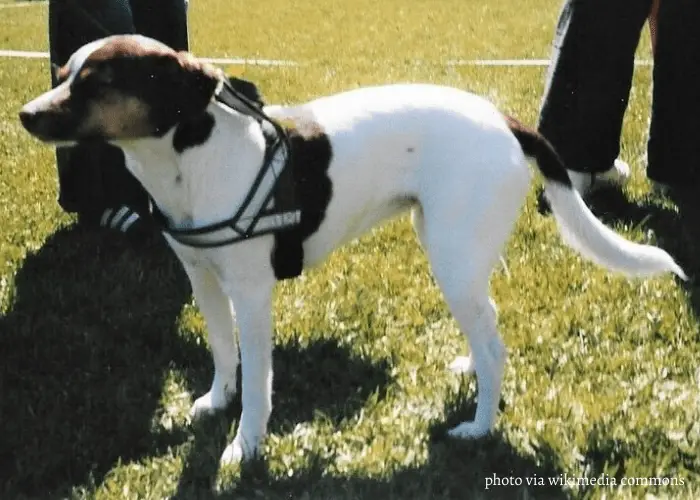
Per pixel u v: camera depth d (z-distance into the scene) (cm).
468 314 317
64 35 466
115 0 465
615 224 502
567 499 297
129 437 331
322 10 1413
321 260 320
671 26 486
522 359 377
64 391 359
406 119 312
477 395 350
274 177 289
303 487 303
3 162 616
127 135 272
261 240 294
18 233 504
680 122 502
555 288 435
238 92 292
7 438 329
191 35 1197
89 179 507
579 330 398
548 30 1174
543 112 530
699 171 508
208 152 279
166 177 284
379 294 435
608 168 532
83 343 395
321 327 405
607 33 498
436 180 310
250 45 1116
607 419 335
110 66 267
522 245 479
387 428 335
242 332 304
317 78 874
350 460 316
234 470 309
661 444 320
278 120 302
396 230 500
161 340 399
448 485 304
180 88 269
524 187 318
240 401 356
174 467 313
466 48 1070
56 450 323
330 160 301
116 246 495
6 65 957
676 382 361
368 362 380
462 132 309
